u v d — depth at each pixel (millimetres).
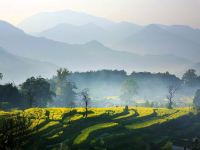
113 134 157375
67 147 128750
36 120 155000
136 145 154375
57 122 156000
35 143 128625
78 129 159750
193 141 181625
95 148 137750
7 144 103625
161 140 171875
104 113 188125
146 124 187875
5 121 115312
